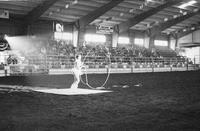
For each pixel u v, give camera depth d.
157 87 15.30
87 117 7.27
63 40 35.19
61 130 5.95
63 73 27.80
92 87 15.34
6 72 24.69
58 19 34.09
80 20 35.25
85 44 35.91
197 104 9.47
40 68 26.66
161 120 6.94
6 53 28.09
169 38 48.34
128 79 21.11
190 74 28.02
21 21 31.30
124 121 6.81
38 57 27.73
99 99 10.61
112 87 15.31
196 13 39.75
